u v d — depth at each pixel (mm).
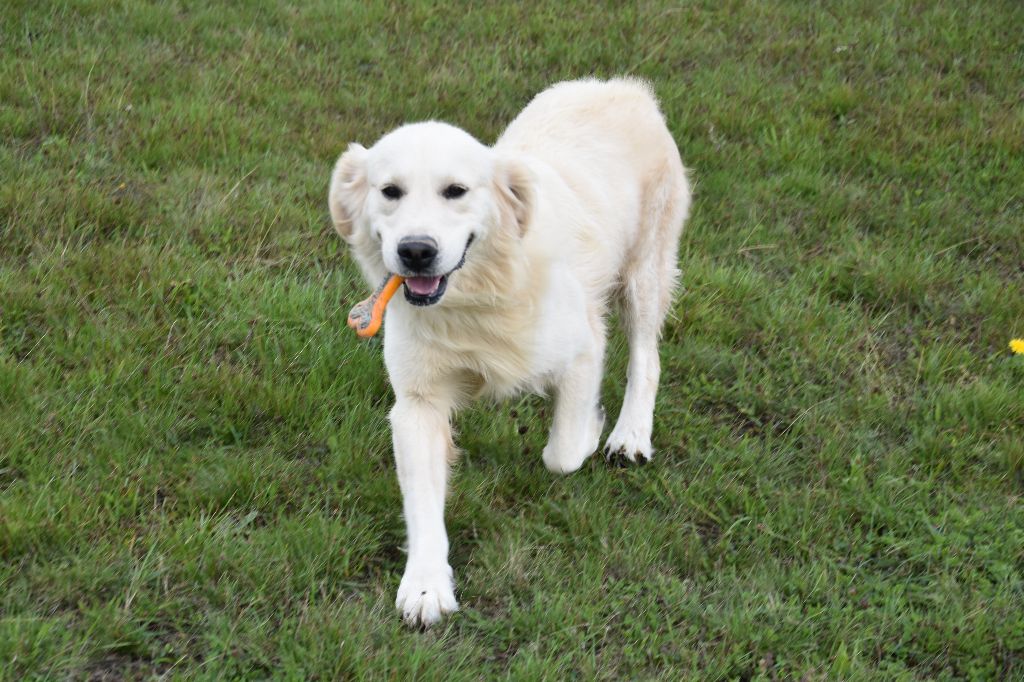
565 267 3705
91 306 4559
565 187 3998
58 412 3939
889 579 3568
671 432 4348
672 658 3184
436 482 3537
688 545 3625
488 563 3482
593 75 7473
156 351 4391
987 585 3484
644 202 4547
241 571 3336
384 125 6609
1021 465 4086
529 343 3584
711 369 4727
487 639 3244
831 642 3271
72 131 5980
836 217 5980
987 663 3213
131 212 5234
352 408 4246
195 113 6219
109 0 7652
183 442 4023
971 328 5078
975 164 6480
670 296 4852
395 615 3260
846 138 6746
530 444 4191
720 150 6527
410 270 3223
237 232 5230
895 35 8188
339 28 7820
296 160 5988
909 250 5625
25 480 3701
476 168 3406
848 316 5074
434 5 8328
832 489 3967
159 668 3061
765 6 8609
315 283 4906
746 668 3182
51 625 3059
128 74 6746
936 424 4336
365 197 3521
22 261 4891
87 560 3316
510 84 7250
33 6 7418
